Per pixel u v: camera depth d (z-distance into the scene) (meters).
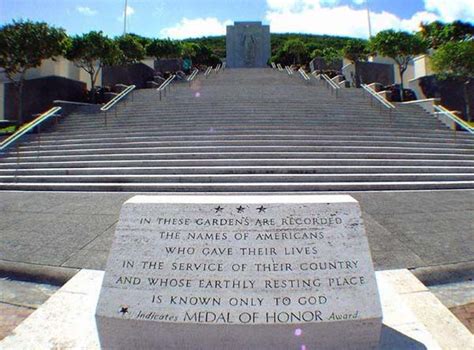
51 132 12.99
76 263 4.15
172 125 12.53
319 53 36.06
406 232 5.20
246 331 2.27
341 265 2.49
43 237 5.07
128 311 2.34
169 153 9.86
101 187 8.38
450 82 19.14
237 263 2.50
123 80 23.48
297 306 2.32
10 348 2.45
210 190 8.01
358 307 2.32
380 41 20.98
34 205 7.02
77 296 3.21
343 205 2.76
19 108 16.00
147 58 30.22
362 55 26.58
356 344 2.32
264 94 17.39
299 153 9.60
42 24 16.11
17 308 3.29
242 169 8.72
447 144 11.36
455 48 17.41
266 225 2.66
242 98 16.36
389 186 8.24
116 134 11.72
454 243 4.73
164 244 2.61
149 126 12.63
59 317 2.84
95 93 20.20
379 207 6.61
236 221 2.69
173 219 2.72
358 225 2.68
